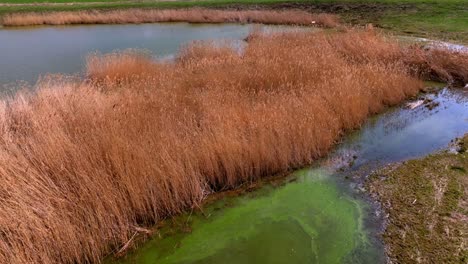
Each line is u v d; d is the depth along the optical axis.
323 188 6.41
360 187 6.36
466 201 5.71
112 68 11.24
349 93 8.74
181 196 5.91
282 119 7.21
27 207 4.50
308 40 14.26
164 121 6.88
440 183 6.25
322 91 8.71
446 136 8.13
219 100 8.02
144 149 5.83
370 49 12.59
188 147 6.28
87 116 6.76
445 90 11.02
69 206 4.89
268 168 6.84
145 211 5.54
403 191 6.11
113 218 5.14
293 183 6.61
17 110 7.44
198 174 6.21
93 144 5.62
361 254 4.82
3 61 15.28
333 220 5.57
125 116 6.75
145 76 10.55
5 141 5.88
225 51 13.44
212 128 6.77
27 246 4.31
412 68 11.78
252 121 7.05
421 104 9.91
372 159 7.29
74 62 15.04
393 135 8.27
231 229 5.46
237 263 4.79
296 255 4.91
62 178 5.16
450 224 5.20
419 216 5.43
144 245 5.16
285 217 5.70
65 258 4.59
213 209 5.95
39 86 9.93
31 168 5.09
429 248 4.78
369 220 5.47
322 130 7.55
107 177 5.23
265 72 9.94
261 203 6.08
